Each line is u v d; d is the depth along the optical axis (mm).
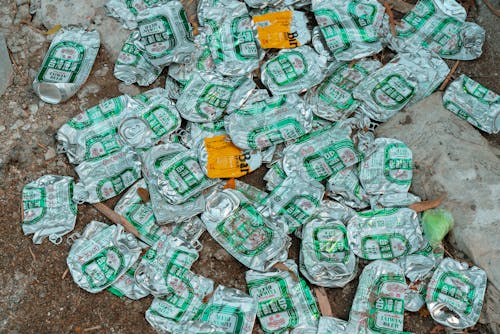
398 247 1221
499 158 1249
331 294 1227
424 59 1291
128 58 1295
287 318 1202
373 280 1213
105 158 1259
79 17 1317
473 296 1196
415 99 1280
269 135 1253
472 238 1205
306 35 1312
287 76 1289
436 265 1217
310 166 1250
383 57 1319
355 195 1248
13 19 1320
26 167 1263
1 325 1207
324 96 1288
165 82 1307
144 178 1258
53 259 1230
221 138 1266
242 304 1200
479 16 1340
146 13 1297
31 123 1278
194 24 1329
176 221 1232
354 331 1191
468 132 1259
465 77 1287
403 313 1200
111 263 1221
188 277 1218
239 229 1234
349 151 1252
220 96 1281
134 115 1272
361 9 1317
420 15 1327
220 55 1298
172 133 1277
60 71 1283
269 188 1257
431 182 1236
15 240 1234
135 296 1214
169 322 1200
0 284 1219
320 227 1229
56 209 1241
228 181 1260
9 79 1293
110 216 1245
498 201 1211
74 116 1287
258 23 1309
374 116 1278
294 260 1239
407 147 1249
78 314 1216
